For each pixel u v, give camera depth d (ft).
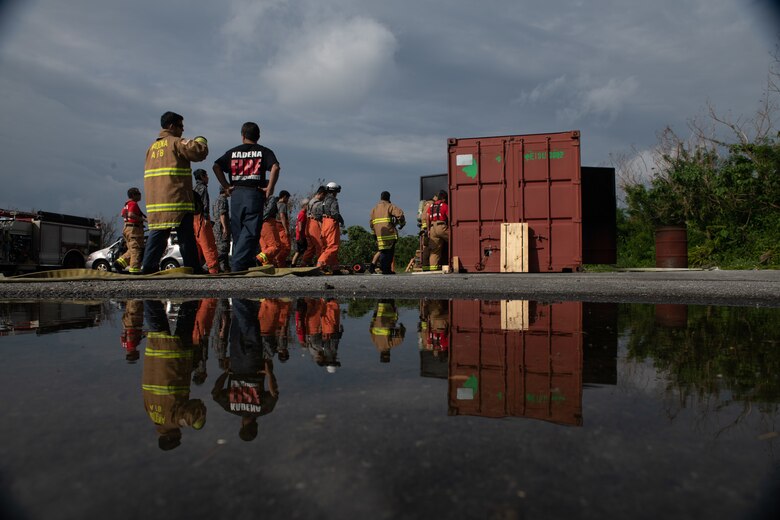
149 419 2.70
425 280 17.54
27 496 1.77
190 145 18.80
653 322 7.32
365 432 2.46
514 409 2.89
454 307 9.88
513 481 1.90
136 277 17.94
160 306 10.30
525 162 32.91
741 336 5.95
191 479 1.92
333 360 4.50
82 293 14.05
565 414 2.80
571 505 1.70
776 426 2.58
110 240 88.99
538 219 32.81
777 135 46.24
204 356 4.73
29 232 55.62
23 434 2.45
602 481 1.90
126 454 2.18
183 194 19.16
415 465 2.05
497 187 33.32
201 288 14.64
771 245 42.98
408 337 5.98
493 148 33.37
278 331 6.55
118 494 1.79
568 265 32.30
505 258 32.71
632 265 51.52
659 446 2.28
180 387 3.47
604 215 35.83
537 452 2.20
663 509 1.67
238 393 3.29
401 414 2.78
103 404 3.02
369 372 3.97
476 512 1.64
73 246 60.85
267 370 4.05
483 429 2.52
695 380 3.67
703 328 6.65
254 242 21.49
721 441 2.35
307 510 1.66
